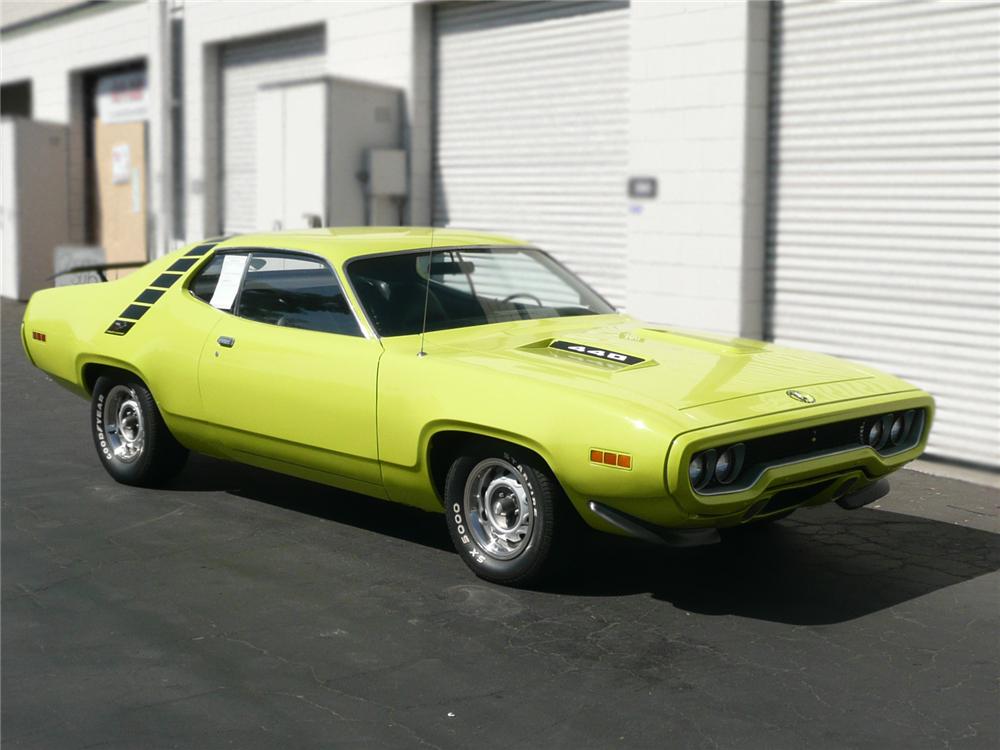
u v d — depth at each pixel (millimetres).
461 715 3992
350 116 11992
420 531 6109
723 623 4852
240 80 15219
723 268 9266
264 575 5422
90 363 6973
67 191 17594
